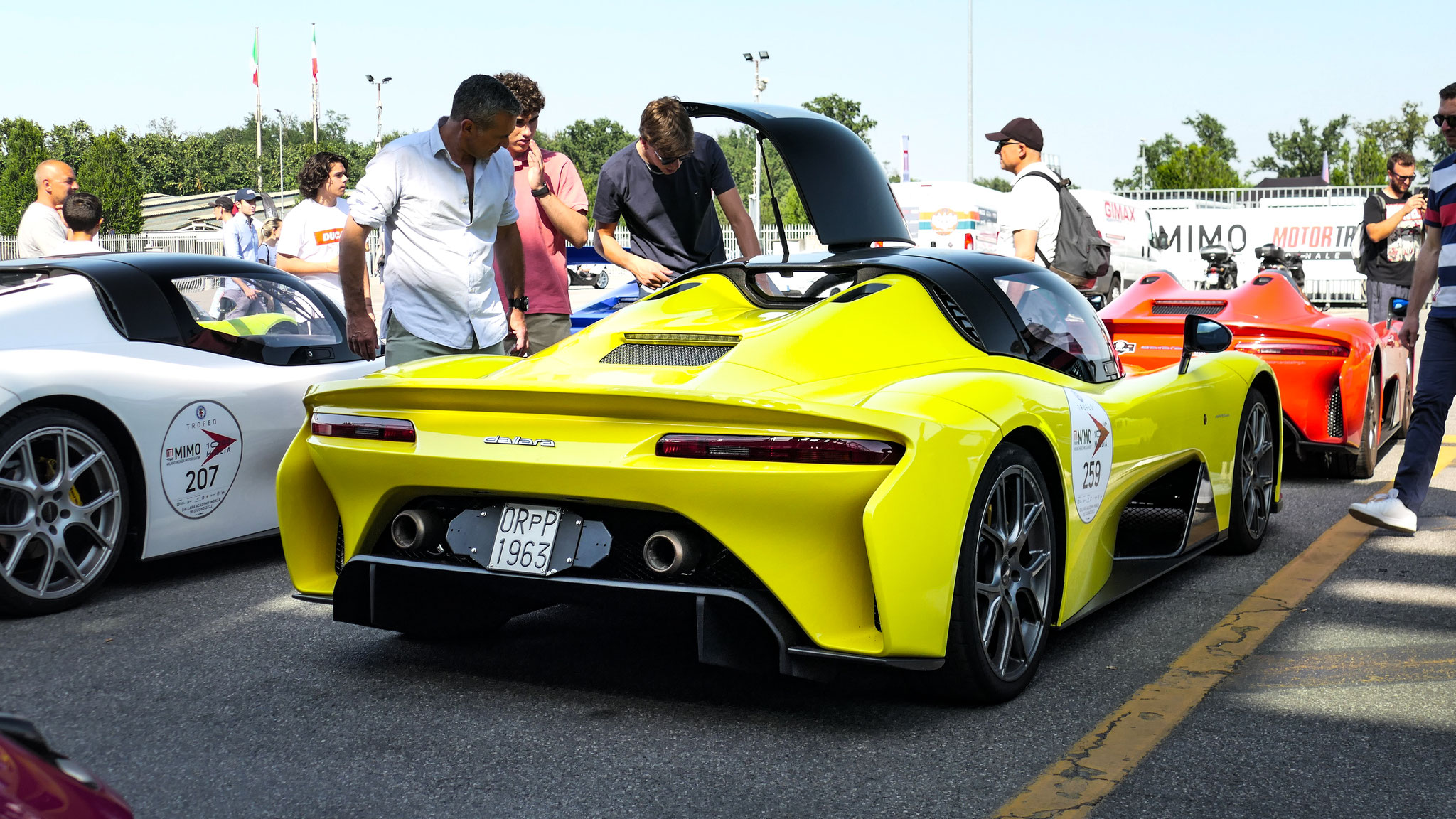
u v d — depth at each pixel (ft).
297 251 22.34
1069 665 10.31
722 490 8.13
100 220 17.72
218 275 14.44
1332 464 20.61
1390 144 245.45
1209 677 9.94
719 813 7.27
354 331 13.44
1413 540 15.64
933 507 8.23
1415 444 15.47
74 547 12.78
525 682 9.86
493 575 8.94
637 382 8.87
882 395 8.64
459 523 9.22
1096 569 10.89
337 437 9.50
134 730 8.72
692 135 15.23
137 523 12.96
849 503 8.09
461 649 10.83
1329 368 19.17
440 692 9.61
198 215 207.51
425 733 8.66
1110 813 7.23
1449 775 7.82
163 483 13.07
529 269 16.78
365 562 9.44
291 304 15.23
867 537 7.94
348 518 9.62
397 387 9.00
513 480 8.70
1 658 10.55
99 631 11.48
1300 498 18.93
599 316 27.07
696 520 8.29
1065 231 19.45
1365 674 9.99
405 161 13.05
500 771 7.94
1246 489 14.76
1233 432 14.12
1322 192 107.24
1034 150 19.66
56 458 12.23
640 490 8.30
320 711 9.14
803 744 8.41
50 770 3.82
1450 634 11.18
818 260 11.10
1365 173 234.17
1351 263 89.66
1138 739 8.48
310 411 9.97
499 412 8.79
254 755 8.23
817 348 9.25
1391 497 15.60
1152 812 7.24
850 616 8.34
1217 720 8.87
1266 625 11.56
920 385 8.93
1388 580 13.39
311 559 10.24
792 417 8.02
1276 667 10.21
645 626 11.62
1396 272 29.25
